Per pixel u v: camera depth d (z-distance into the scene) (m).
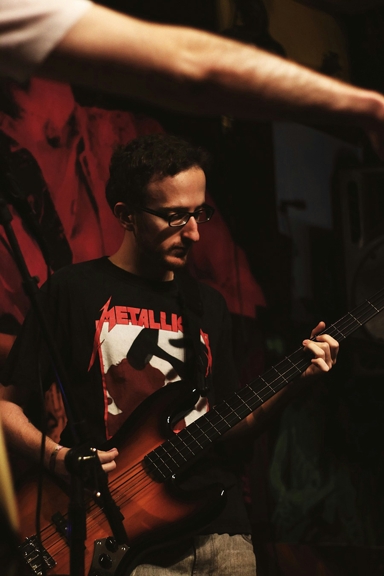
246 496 3.33
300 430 3.66
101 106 2.98
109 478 1.70
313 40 4.11
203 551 1.77
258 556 3.32
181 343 1.87
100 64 0.46
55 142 2.77
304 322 3.82
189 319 1.90
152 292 1.89
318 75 0.49
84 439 1.23
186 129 3.40
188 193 1.86
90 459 1.22
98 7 0.47
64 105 2.83
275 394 1.91
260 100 0.48
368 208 3.95
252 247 3.64
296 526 3.52
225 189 3.57
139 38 0.46
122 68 0.46
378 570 3.57
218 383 1.98
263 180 3.76
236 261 3.55
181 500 1.72
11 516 0.65
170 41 0.46
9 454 2.32
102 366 1.78
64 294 1.82
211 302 2.00
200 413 1.85
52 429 2.54
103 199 2.93
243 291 3.54
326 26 4.22
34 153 2.69
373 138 0.53
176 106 0.49
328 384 3.81
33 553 1.62
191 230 1.87
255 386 1.88
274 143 3.86
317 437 3.71
